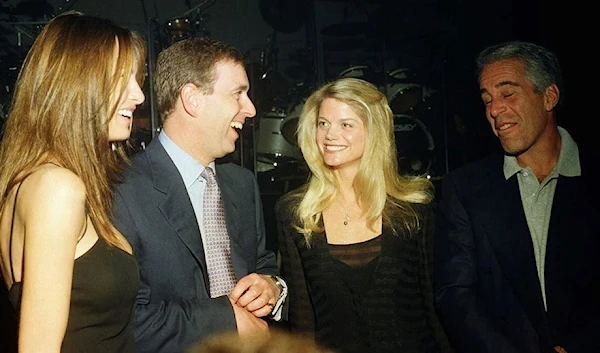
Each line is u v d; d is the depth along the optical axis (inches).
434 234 86.8
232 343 27.2
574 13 231.6
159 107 81.7
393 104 289.0
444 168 283.3
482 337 76.5
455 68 283.0
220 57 79.5
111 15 275.1
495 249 80.8
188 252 76.6
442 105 283.0
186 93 78.3
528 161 82.1
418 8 302.7
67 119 57.2
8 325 61.6
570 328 76.9
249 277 79.0
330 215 88.0
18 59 257.8
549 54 82.9
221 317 73.3
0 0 268.8
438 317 85.6
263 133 283.3
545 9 243.6
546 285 78.0
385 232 85.0
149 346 70.6
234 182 88.7
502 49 83.4
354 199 88.2
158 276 74.2
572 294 77.3
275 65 293.1
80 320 56.2
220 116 79.0
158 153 79.6
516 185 81.8
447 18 292.7
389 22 289.6
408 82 289.4
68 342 55.5
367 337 82.1
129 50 60.9
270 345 27.1
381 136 87.4
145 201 75.0
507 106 81.1
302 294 87.0
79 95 57.5
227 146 81.4
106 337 58.2
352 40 301.4
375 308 82.7
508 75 81.4
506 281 80.4
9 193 55.6
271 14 291.1
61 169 54.2
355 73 285.3
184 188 78.2
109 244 58.9
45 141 56.6
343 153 86.3
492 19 271.3
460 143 281.3
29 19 269.9
